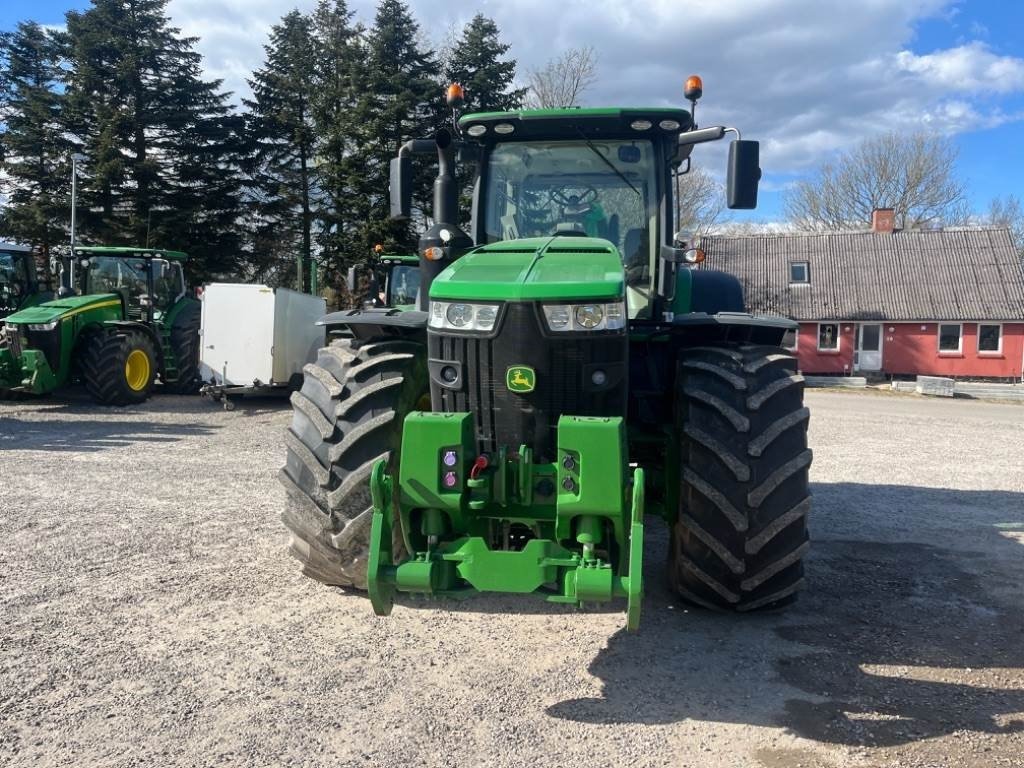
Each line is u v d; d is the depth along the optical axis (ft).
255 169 106.01
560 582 10.37
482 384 10.87
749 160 13.97
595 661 11.78
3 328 39.32
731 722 10.09
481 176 15.78
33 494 21.98
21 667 11.33
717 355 13.06
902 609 14.24
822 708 10.49
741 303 20.95
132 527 18.65
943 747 9.55
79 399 44.11
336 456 12.55
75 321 40.63
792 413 12.46
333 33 110.83
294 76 107.14
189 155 101.40
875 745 9.59
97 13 98.58
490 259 11.92
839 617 13.78
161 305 46.78
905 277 104.22
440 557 10.23
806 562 17.15
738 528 12.03
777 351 13.43
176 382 46.55
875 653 12.28
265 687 10.83
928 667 11.81
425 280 14.42
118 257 46.24
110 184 94.99
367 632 12.71
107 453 28.66
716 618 13.57
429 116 93.91
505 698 10.61
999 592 15.29
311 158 108.68
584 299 10.60
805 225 167.53
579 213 15.46
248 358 40.75
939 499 24.16
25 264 45.73
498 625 13.11
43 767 8.91
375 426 12.46
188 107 100.94
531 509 10.72
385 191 94.12
